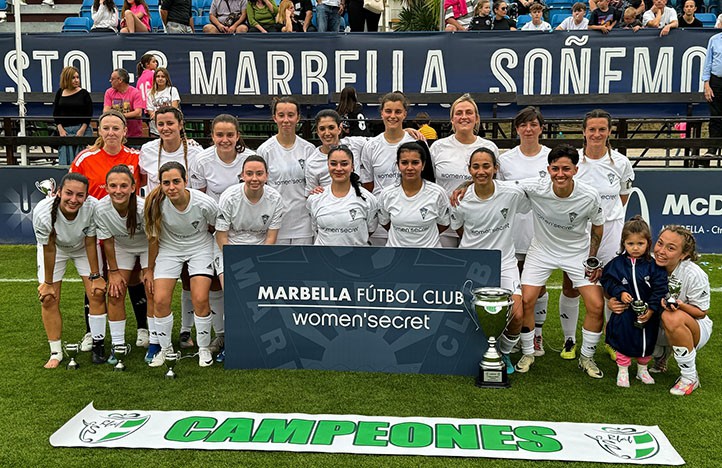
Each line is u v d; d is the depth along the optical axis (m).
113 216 4.30
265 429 3.49
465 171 4.71
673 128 11.16
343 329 4.32
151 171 4.85
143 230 4.50
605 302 5.30
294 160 4.85
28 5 13.99
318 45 9.02
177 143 4.82
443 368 4.29
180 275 4.77
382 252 4.23
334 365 4.36
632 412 3.73
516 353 4.81
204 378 4.23
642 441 3.38
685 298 4.13
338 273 4.27
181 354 4.73
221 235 4.48
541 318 4.70
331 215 4.46
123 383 4.16
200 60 9.10
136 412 3.69
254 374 4.29
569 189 4.16
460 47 8.92
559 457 3.23
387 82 9.04
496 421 3.59
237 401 3.86
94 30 9.85
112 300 4.42
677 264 4.15
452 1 11.32
